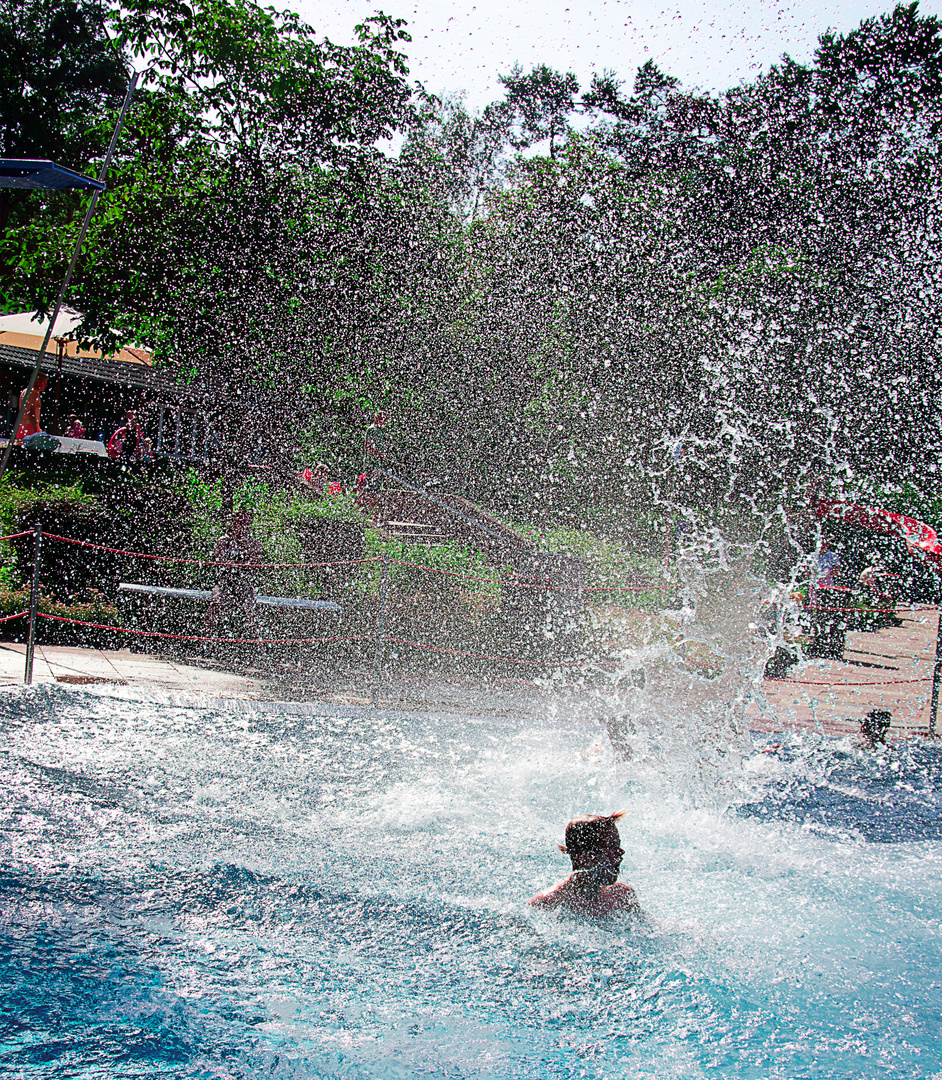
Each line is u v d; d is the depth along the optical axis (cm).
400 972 308
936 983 328
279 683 830
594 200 1697
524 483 1623
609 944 347
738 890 420
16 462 1122
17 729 578
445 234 1608
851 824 528
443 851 434
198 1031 256
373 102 1441
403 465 1539
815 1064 267
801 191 1552
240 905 348
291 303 1421
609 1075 254
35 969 280
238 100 1408
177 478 1188
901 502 1455
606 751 625
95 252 1362
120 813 439
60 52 3180
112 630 895
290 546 1089
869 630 1398
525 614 1046
